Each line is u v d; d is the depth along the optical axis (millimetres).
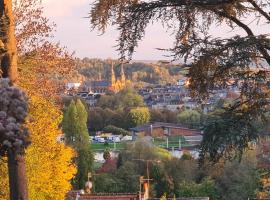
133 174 86750
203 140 11180
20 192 14531
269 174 13672
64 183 39156
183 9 12055
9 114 12047
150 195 81375
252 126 11133
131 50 12359
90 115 181125
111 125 180000
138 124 179625
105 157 114312
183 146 121188
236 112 11562
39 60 23531
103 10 12594
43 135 27312
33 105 24312
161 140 144625
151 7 12102
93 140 155625
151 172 87062
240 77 11766
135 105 197000
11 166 14500
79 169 89438
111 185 85500
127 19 12258
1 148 11992
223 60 11219
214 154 11070
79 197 53094
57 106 26906
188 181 84750
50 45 23766
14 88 12102
